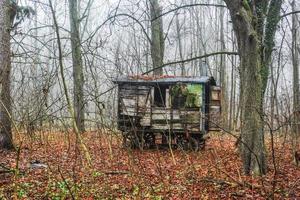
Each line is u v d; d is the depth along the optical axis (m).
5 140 17.09
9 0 16.78
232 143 24.34
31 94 12.63
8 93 14.26
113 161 15.48
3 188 11.16
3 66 14.75
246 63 13.82
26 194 10.89
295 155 14.64
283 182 12.33
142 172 13.56
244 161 13.76
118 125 20.08
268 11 18.16
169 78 21.23
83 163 14.65
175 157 17.73
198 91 21.11
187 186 12.14
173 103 21.31
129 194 11.23
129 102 21.11
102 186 11.77
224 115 32.31
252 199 10.72
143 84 21.06
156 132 21.02
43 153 16.41
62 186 11.49
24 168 13.79
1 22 15.97
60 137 19.45
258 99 13.73
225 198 10.91
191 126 21.02
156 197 10.87
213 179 12.66
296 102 16.69
